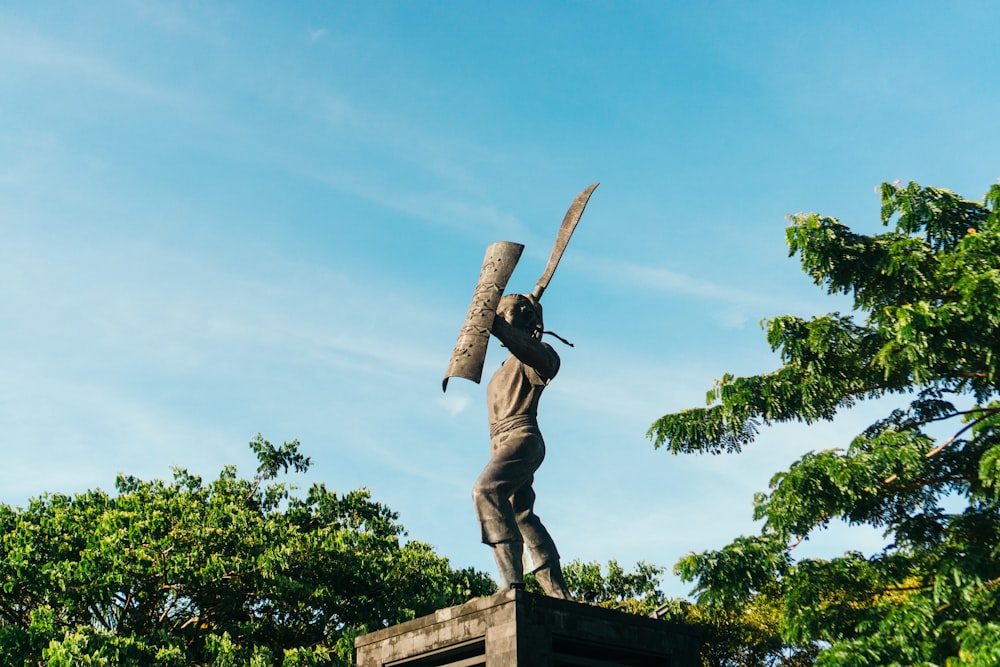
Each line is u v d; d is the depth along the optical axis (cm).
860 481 1391
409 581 2425
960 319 1377
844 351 1548
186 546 2150
